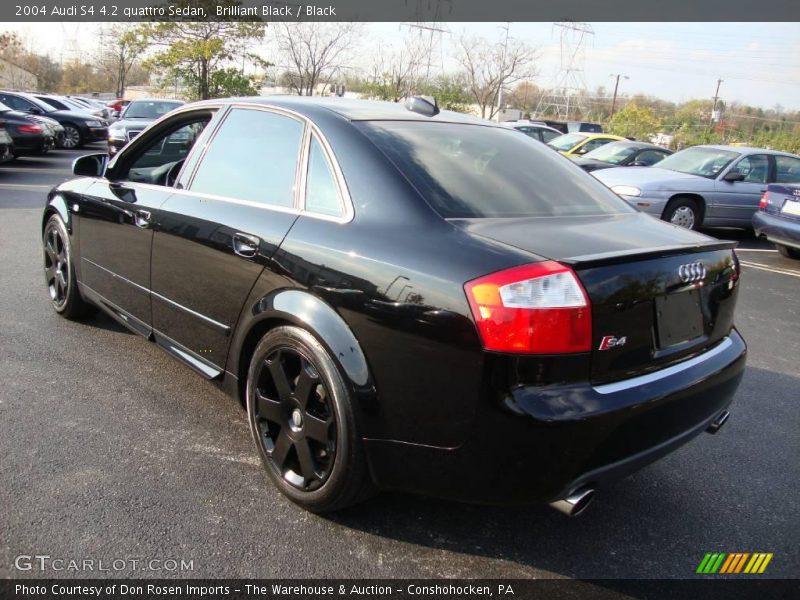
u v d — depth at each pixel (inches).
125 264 143.4
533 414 77.2
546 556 95.9
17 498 98.6
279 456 103.9
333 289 92.9
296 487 101.0
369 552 93.8
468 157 109.7
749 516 109.6
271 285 103.1
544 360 78.2
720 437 138.7
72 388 137.3
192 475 109.0
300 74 1117.1
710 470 124.5
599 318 80.7
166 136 146.4
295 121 114.0
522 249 83.7
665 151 528.7
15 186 426.6
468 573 91.3
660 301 89.4
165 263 129.0
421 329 83.4
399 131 109.8
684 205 385.1
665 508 110.5
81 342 162.7
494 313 78.2
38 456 110.6
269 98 124.1
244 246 108.7
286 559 90.9
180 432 122.7
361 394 89.0
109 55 1624.0
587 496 84.0
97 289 157.6
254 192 114.9
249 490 106.0
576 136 618.2
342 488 94.1
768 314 242.7
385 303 86.8
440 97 1217.4
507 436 78.8
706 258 97.9
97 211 152.1
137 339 167.5
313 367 95.7
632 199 376.5
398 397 86.7
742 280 298.5
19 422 121.3
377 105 123.1
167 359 156.1
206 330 120.0
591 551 97.7
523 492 81.2
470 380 80.0
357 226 95.3
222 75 951.0
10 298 192.7
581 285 79.5
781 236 342.0
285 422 102.6
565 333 78.2
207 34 946.1
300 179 107.9
